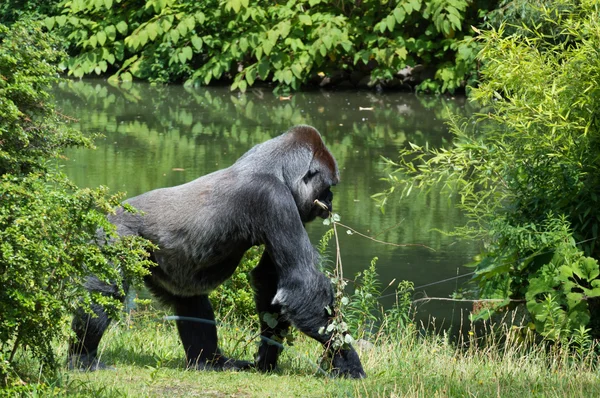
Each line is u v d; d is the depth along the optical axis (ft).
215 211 27.32
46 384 23.32
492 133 43.86
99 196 23.16
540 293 37.50
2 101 22.66
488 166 39.19
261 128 89.35
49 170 25.22
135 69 120.57
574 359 32.30
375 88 118.42
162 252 27.53
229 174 28.12
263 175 27.81
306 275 27.48
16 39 24.54
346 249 52.37
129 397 23.72
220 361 29.84
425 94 113.60
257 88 118.11
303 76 115.65
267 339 28.66
